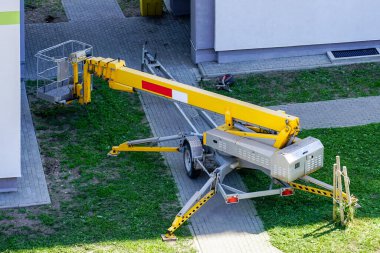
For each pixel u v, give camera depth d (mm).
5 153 49406
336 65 66312
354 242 45906
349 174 52062
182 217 46750
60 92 58281
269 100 61625
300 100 61625
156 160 53906
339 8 66062
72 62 57219
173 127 57750
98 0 78625
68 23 73875
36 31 72250
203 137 50688
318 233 46656
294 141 48250
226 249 45594
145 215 48344
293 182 50688
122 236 46438
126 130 57438
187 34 71812
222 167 48938
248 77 64688
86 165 53344
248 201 49594
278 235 46531
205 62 66750
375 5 66438
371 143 55656
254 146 48094
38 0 78375
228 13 64625
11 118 48781
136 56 68250
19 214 48469
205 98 50344
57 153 54656
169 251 45281
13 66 47812
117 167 53188
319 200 49562
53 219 47969
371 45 68062
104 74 55531
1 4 46594
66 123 58188
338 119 58844
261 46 66312
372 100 61500
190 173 51562
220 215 48438
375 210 48594
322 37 66875
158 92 52531
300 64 66312
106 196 50094
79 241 46031
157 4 74312
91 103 60688
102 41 70688
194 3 64688
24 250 45281
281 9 65312
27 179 51750
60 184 51406
